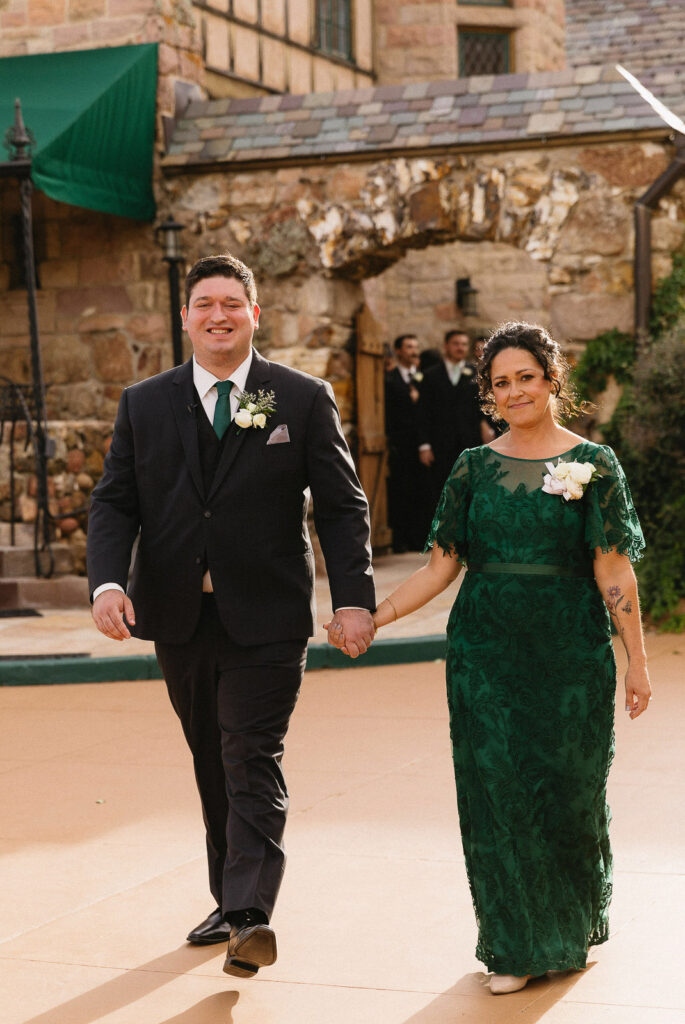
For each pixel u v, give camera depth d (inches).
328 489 171.6
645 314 475.2
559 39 795.4
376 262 543.5
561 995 157.1
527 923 158.2
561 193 490.9
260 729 166.2
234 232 541.0
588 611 164.4
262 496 168.2
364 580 170.1
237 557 167.2
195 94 569.6
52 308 577.9
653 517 429.4
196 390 170.4
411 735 298.5
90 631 428.1
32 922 189.6
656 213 484.4
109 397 571.2
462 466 169.3
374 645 382.6
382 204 517.0
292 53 660.1
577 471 161.2
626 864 205.8
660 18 724.7
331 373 542.0
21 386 489.4
